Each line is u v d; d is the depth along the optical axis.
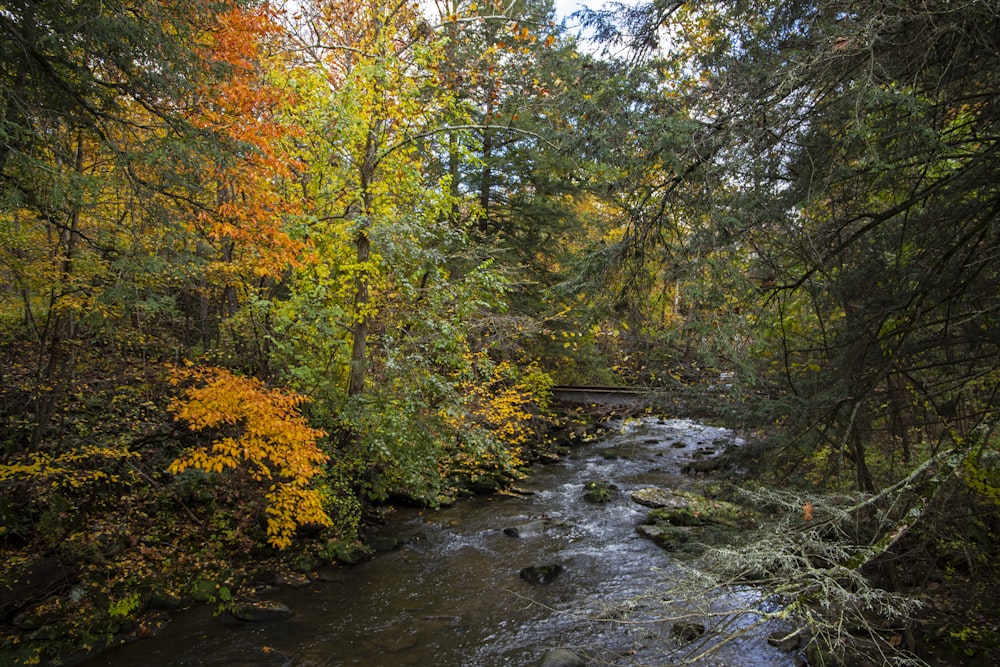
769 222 4.42
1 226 5.70
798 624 5.76
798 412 4.75
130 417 7.95
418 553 8.77
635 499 11.29
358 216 8.38
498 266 11.48
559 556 8.61
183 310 9.95
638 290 5.15
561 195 16.20
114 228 6.32
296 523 8.11
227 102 5.52
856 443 5.00
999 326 4.32
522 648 6.07
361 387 9.00
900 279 4.61
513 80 9.30
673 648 5.78
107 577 6.68
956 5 3.18
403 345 9.14
